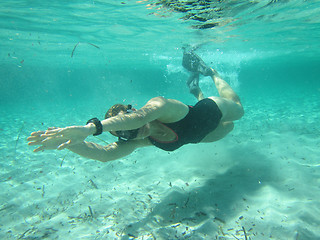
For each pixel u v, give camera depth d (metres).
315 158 1.81
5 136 3.60
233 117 1.53
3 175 1.92
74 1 3.18
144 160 2.13
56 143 0.88
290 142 2.30
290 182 1.42
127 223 1.18
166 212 1.25
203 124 1.26
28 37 5.76
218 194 1.37
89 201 1.43
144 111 1.00
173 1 3.06
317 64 21.20
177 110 1.15
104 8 3.45
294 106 5.37
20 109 8.45
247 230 1.06
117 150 1.21
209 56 9.02
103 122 0.89
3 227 1.22
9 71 18.95
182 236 1.06
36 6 3.44
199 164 1.89
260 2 3.16
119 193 1.50
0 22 4.39
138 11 3.56
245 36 5.62
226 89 1.79
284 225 1.06
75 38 5.88
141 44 6.56
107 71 21.58
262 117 4.11
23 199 1.50
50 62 12.08
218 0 2.98
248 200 1.28
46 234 1.14
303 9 3.66
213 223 1.12
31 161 2.30
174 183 1.58
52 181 1.76
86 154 1.10
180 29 4.61
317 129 2.81
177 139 1.19
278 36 6.00
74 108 7.98
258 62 14.59
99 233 1.12
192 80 2.30
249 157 1.92
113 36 5.59
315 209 1.15
